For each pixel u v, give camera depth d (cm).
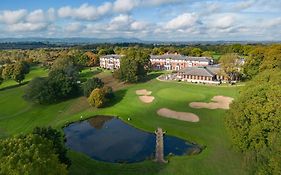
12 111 10462
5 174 3278
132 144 7044
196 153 6259
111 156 6341
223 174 5138
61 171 3822
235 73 13262
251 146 4984
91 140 7388
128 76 13300
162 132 7669
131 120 8825
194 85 12131
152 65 19650
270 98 5138
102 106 10262
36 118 9381
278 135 4144
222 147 6394
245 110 5281
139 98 10700
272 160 3675
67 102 11075
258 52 13675
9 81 17150
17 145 3788
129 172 5422
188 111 8900
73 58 19175
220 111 8650
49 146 4109
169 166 5591
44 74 18275
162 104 9750
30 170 3325
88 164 5806
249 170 4088
